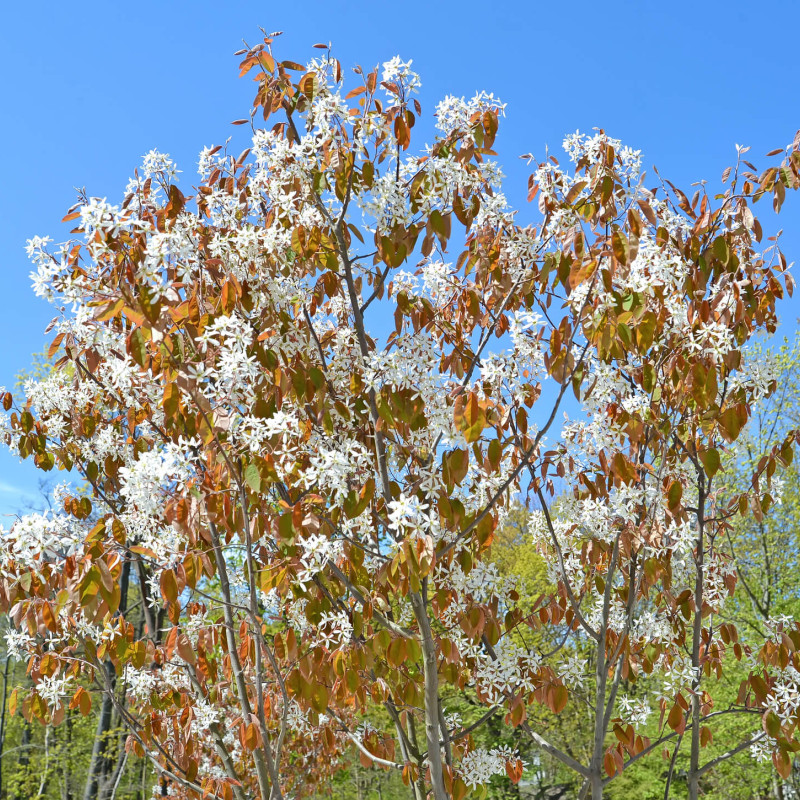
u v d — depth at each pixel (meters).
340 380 3.31
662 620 3.78
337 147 3.12
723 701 10.44
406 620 3.82
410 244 3.02
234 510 2.83
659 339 3.38
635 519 3.51
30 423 3.70
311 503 2.83
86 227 2.56
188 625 3.30
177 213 2.96
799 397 11.04
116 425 3.84
